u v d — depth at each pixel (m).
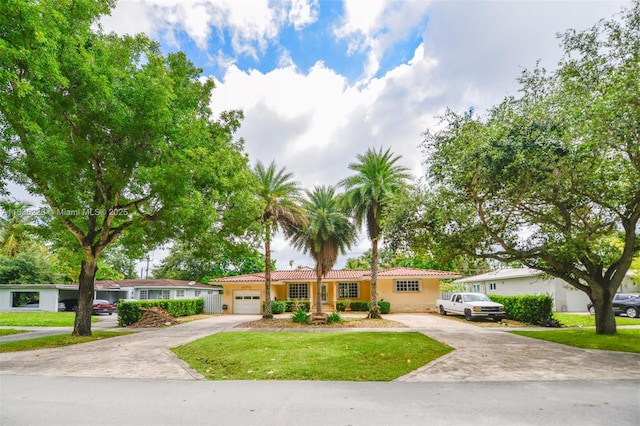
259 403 6.28
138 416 5.66
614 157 12.48
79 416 5.67
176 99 14.10
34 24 8.81
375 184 22.36
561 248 13.38
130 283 39.94
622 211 15.11
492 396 6.59
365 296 31.80
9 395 6.86
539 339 13.81
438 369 8.84
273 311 29.22
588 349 11.57
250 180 17.00
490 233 14.78
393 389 7.12
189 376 8.41
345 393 6.86
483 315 21.62
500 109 13.27
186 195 12.97
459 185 13.10
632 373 8.41
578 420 5.37
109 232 16.86
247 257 18.41
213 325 20.75
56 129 11.75
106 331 18.09
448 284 45.66
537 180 11.88
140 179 13.28
